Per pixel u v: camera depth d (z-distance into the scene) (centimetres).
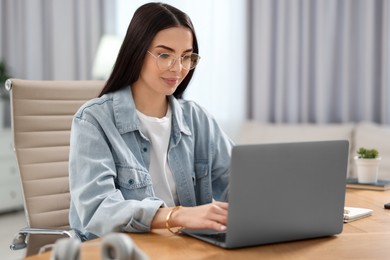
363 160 211
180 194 176
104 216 140
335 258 118
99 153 155
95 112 162
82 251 118
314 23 434
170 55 162
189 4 453
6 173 450
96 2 480
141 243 128
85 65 484
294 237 131
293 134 404
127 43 166
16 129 194
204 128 189
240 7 445
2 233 399
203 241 130
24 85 197
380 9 414
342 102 427
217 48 452
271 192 125
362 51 420
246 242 125
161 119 176
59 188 199
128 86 172
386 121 414
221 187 190
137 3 468
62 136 203
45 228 176
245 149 120
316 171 130
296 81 437
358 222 154
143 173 162
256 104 448
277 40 441
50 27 489
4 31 489
